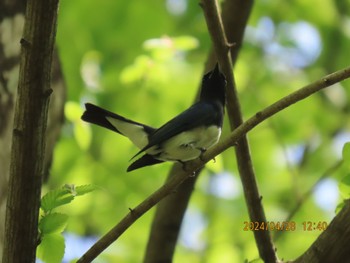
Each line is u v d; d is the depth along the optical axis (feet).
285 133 44.50
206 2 19.98
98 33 42.70
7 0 23.36
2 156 20.76
